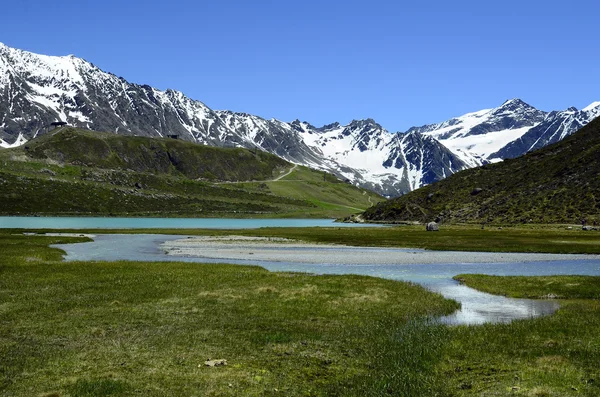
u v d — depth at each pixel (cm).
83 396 1772
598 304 3650
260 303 3566
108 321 2966
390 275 5447
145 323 2933
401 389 1898
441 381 1995
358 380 2002
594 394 1802
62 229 13850
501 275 5391
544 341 2562
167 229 14850
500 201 17312
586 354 2309
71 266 5534
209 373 2064
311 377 2041
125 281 4503
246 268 5616
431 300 3728
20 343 2478
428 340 2597
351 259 7088
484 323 2970
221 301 3631
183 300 3650
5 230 12569
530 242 9262
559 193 15700
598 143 17988
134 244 9469
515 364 2192
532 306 3659
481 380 1991
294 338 2633
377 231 13975
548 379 1969
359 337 2669
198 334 2697
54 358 2234
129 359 2239
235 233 13038
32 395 1788
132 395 1805
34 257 6431
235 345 2497
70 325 2853
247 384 1941
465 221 16788
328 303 3584
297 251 8281
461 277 5084
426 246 8919
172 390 1861
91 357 2259
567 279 4756
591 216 13225
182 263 6059
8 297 3697
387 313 3281
